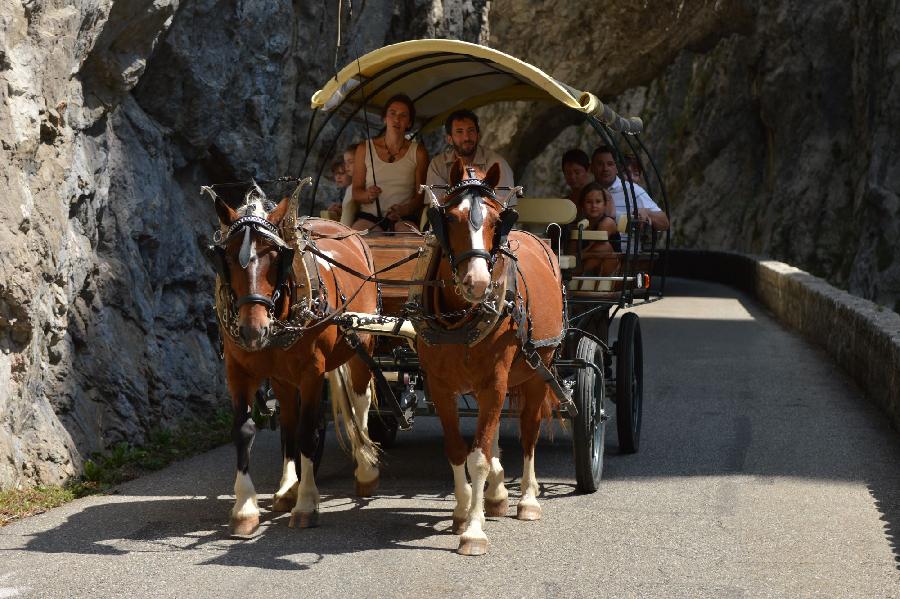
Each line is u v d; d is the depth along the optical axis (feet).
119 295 30.01
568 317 26.61
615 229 30.30
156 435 29.94
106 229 30.17
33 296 24.31
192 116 35.06
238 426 21.31
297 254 21.04
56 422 26.00
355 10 48.83
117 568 18.75
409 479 26.45
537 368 21.33
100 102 29.40
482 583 18.11
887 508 23.35
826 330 51.83
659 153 148.66
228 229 20.33
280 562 19.20
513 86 32.71
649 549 20.20
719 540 20.84
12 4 24.40
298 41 45.37
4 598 17.08
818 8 118.11
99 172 29.35
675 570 18.92
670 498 24.26
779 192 125.08
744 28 112.57
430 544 20.48
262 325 19.58
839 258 119.85
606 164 32.42
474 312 19.57
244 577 18.29
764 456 28.86
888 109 107.96
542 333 22.06
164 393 31.27
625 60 96.22
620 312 75.92
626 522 22.18
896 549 20.27
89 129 29.45
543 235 28.96
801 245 121.70
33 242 24.72
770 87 123.24
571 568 18.99
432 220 19.22
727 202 138.72
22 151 24.36
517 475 27.09
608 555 19.80
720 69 137.80
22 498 23.24
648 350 52.90
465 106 33.83
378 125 47.26
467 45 24.57
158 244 32.63
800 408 36.42
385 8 50.78
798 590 17.87
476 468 20.08
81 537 20.76
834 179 120.78
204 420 33.14
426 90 31.65
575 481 26.18
